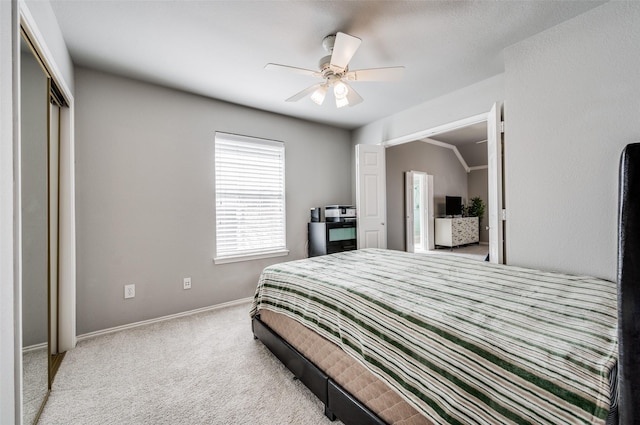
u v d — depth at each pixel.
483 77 2.72
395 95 3.14
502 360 0.85
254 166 3.50
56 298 2.12
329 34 2.03
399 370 1.09
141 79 2.66
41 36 1.47
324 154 4.20
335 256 2.59
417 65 2.49
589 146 1.86
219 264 3.17
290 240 3.80
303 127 3.97
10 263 1.00
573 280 1.55
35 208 1.54
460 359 0.93
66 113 2.19
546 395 0.74
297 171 3.89
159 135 2.79
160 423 1.41
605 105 1.79
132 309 2.62
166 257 2.82
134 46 2.14
